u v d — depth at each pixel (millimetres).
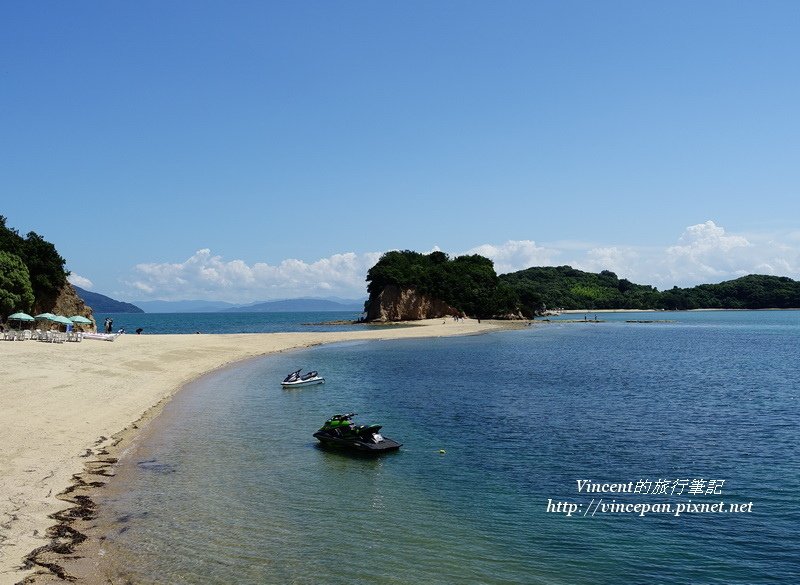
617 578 12875
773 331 128875
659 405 35281
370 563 13180
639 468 21688
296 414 31047
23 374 33688
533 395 38938
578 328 145000
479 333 119000
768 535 15438
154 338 71812
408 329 126562
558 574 13008
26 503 15297
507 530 15531
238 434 25938
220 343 73375
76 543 13336
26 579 11336
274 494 17906
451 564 13312
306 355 67688
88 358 43906
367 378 47281
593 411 33125
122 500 16531
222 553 13336
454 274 189000
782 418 31359
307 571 12625
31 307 70625
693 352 76000
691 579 12891
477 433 27312
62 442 21578
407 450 23984
